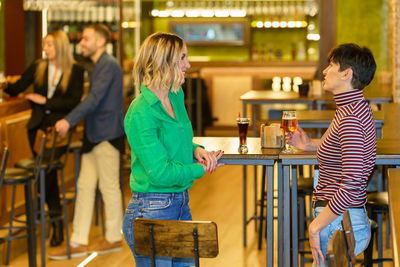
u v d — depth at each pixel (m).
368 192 4.09
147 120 2.76
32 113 5.45
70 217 6.30
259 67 11.39
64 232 5.73
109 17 9.59
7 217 5.66
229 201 6.81
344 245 2.22
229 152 3.39
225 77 11.45
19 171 4.55
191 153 2.98
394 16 7.46
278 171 3.50
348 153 2.75
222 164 3.30
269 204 3.41
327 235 2.84
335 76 2.84
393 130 4.15
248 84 11.39
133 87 9.22
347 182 2.75
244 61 11.43
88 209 5.05
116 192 5.09
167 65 2.80
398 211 2.32
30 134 5.46
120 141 5.09
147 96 2.78
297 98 5.82
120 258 4.94
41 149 4.61
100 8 9.62
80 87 5.43
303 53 12.16
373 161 2.86
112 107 5.05
